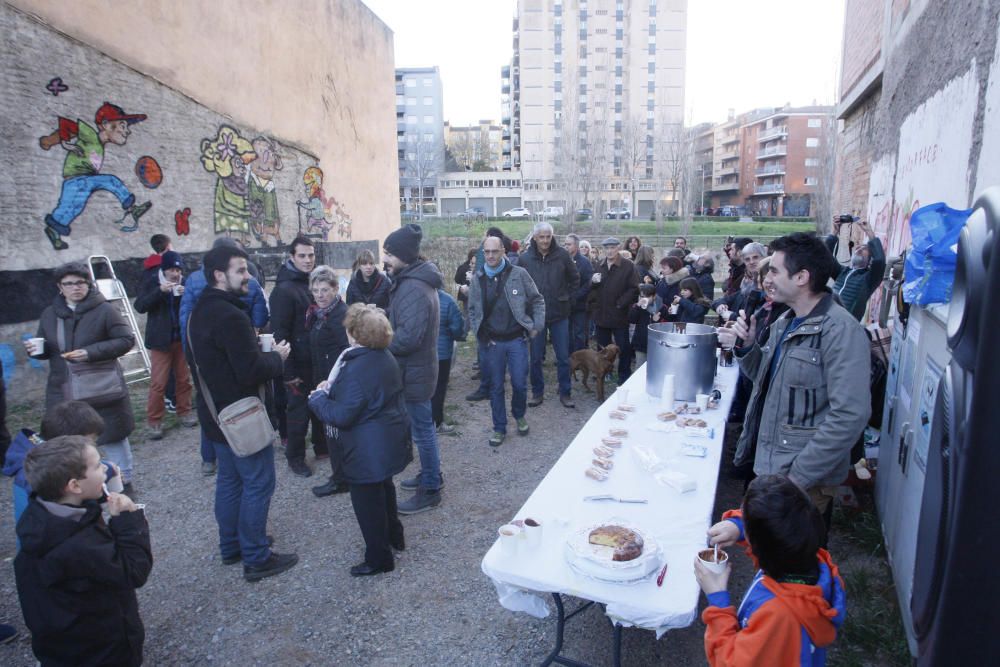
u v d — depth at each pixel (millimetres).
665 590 1973
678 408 3643
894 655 2684
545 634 2938
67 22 6887
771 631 1515
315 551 3729
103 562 2193
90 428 2826
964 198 4418
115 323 4090
